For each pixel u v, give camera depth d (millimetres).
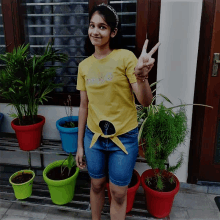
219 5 1638
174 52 1761
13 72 1667
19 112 1760
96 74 1158
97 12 1085
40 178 2166
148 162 1516
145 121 1462
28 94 1680
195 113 1873
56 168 1807
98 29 1093
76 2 1888
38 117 1919
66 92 2025
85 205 1768
